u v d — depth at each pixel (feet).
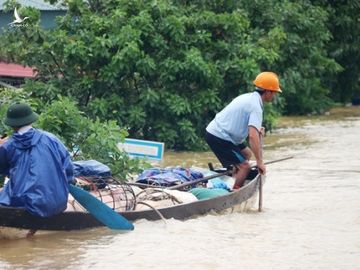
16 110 91.61
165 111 174.50
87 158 119.55
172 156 168.35
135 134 175.94
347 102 309.42
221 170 121.60
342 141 191.93
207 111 180.04
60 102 124.06
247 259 85.10
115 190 101.91
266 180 136.15
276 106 216.95
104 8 181.78
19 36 175.32
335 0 295.69
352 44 297.33
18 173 90.94
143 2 177.68
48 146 91.81
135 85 177.17
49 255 86.38
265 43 193.06
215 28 183.62
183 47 177.68
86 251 87.81
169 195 102.58
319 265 83.05
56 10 228.84
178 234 94.43
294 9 232.12
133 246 89.45
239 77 180.04
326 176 141.08
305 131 216.33
